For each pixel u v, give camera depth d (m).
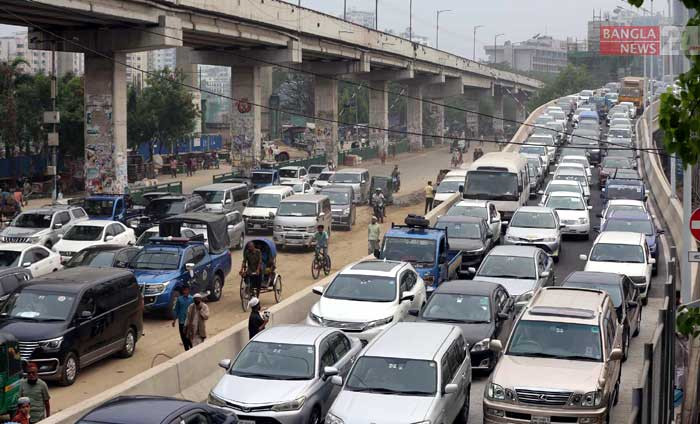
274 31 65.12
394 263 23.62
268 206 44.50
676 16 26.92
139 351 23.27
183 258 27.31
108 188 52.34
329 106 85.88
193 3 52.00
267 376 15.76
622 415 16.80
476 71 132.62
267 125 139.75
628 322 21.28
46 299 20.47
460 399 15.92
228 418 12.76
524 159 47.03
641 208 36.50
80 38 51.28
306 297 24.12
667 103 7.55
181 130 81.94
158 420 11.35
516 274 24.55
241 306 28.58
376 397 14.55
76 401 18.84
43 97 67.62
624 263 27.14
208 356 18.70
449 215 34.00
